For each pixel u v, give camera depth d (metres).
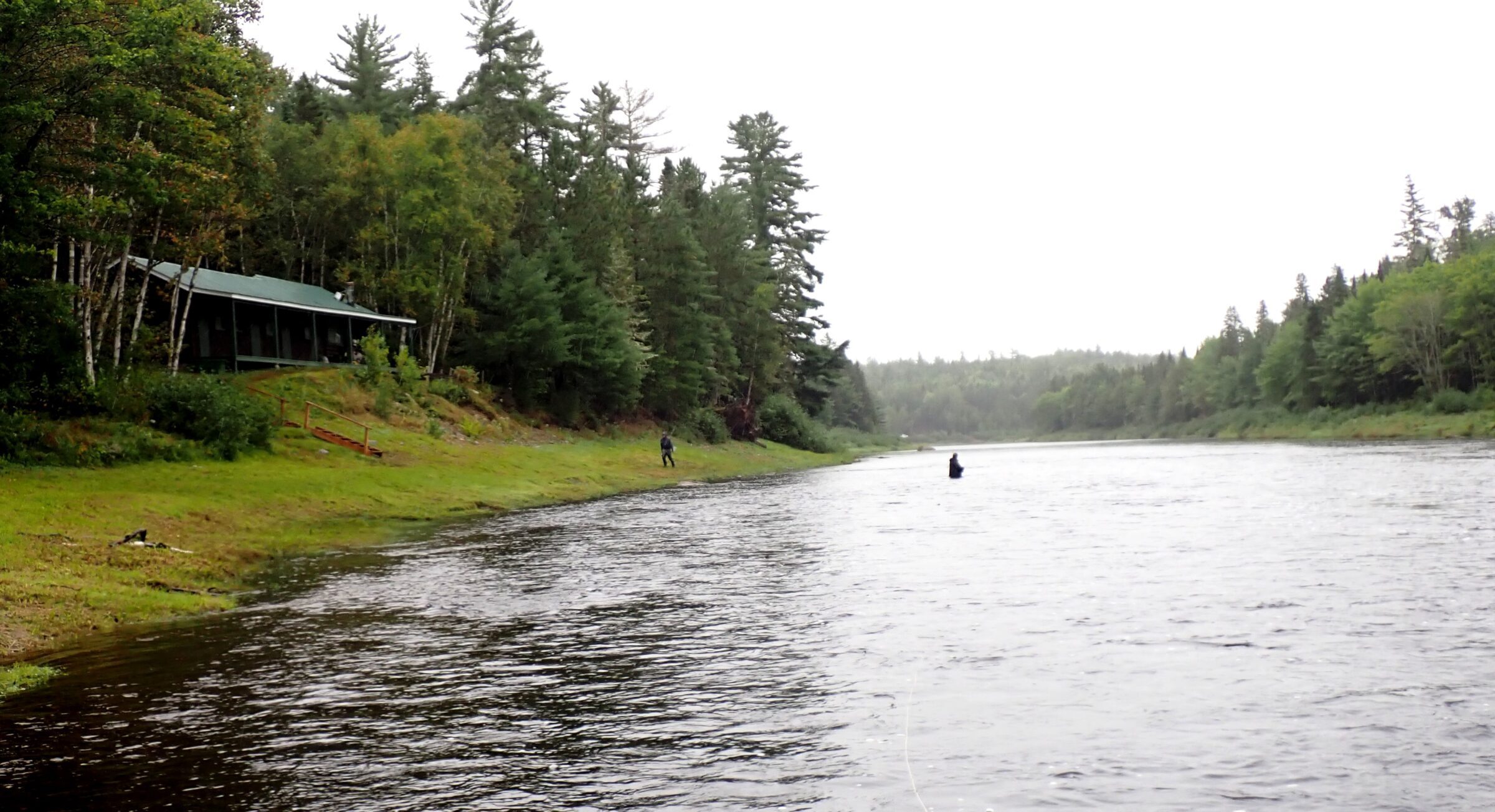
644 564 18.59
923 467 69.06
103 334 34.00
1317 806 6.14
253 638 12.54
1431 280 97.94
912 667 9.93
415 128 59.22
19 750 8.04
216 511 23.81
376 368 46.44
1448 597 12.46
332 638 12.45
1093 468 55.72
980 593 14.07
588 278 63.97
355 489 29.91
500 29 75.88
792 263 100.88
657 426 71.94
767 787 6.76
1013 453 104.12
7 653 12.09
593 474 44.69
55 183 29.27
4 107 25.52
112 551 17.75
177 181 31.33
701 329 76.06
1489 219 148.00
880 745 7.58
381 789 6.97
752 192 98.75
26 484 23.03
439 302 54.12
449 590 16.08
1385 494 28.09
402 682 10.05
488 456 42.41
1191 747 7.30
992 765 7.05
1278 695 8.49
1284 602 12.51
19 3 24.50
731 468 60.31
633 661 10.71
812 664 10.24
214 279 45.09
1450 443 66.69
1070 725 7.91
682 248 76.62
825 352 103.00
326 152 57.50
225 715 8.97
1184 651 10.16
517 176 66.94
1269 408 129.50
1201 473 44.31
